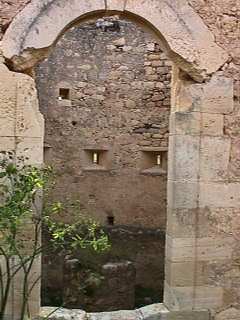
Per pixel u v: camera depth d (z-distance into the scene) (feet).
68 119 29.86
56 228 14.89
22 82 14.97
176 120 15.76
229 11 15.97
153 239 29.35
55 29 14.93
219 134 15.99
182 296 15.85
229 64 16.01
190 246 15.87
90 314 16.25
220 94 15.97
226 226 16.15
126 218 30.12
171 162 16.07
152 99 29.66
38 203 14.80
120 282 25.07
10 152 14.80
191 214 15.87
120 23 29.78
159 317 15.81
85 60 29.89
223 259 16.14
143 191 29.94
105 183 30.22
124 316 16.12
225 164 16.08
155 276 29.07
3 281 14.93
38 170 14.30
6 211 12.44
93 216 30.09
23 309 13.82
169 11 15.48
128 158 30.01
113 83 29.91
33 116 15.06
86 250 27.50
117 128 30.01
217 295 16.08
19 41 14.75
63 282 25.68
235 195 16.20
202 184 15.92
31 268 15.11
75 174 29.96
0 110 14.84
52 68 29.58
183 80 16.24
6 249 14.58
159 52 29.50
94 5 15.05
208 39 15.76
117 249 29.17
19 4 14.79
